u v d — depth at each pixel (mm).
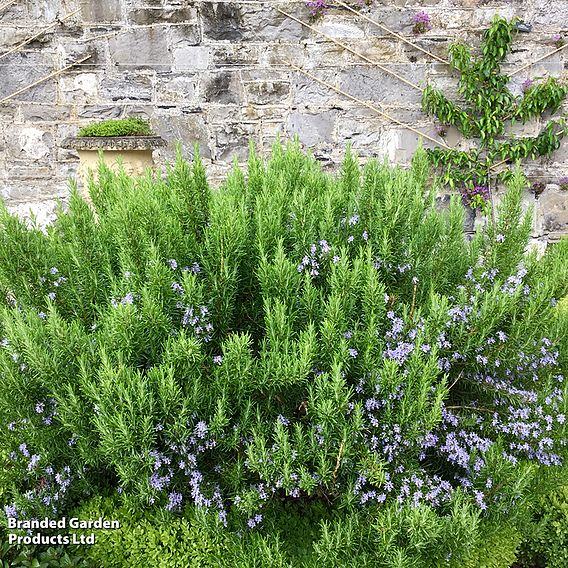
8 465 1944
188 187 2264
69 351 1835
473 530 1695
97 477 2064
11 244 2121
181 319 1955
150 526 1954
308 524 1996
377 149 5402
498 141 5348
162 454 1782
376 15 5094
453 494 1841
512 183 2346
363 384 1937
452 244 2424
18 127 5316
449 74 5234
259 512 1896
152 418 1740
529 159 5387
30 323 1924
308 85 5262
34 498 1895
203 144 5375
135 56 5172
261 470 1762
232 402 1903
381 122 5344
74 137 4551
